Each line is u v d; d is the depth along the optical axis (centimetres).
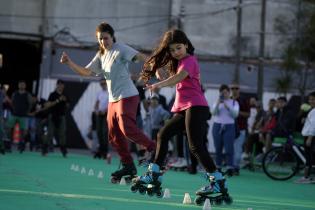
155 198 1184
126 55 1384
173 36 1120
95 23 4212
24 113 2712
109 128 1444
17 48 4366
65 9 4169
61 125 2620
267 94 4247
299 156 2039
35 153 2759
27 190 1230
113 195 1203
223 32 4400
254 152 2417
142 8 4322
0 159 2189
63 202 1065
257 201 1302
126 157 1442
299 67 3841
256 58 4353
